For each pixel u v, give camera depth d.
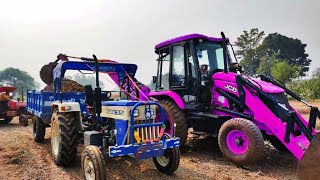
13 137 8.60
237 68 6.54
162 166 5.04
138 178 4.83
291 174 5.05
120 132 4.48
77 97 6.87
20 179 4.75
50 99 6.75
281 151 6.49
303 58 76.00
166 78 7.73
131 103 4.43
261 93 5.57
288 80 39.56
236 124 5.41
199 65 6.62
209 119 6.30
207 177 4.87
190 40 6.74
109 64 6.02
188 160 6.00
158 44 7.76
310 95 29.14
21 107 12.11
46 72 8.51
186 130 6.73
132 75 6.39
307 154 1.95
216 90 6.45
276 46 73.31
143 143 4.26
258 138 5.13
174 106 6.83
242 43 72.44
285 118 5.34
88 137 4.68
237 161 5.39
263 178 4.83
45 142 7.75
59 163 5.38
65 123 5.25
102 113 4.99
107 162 5.73
